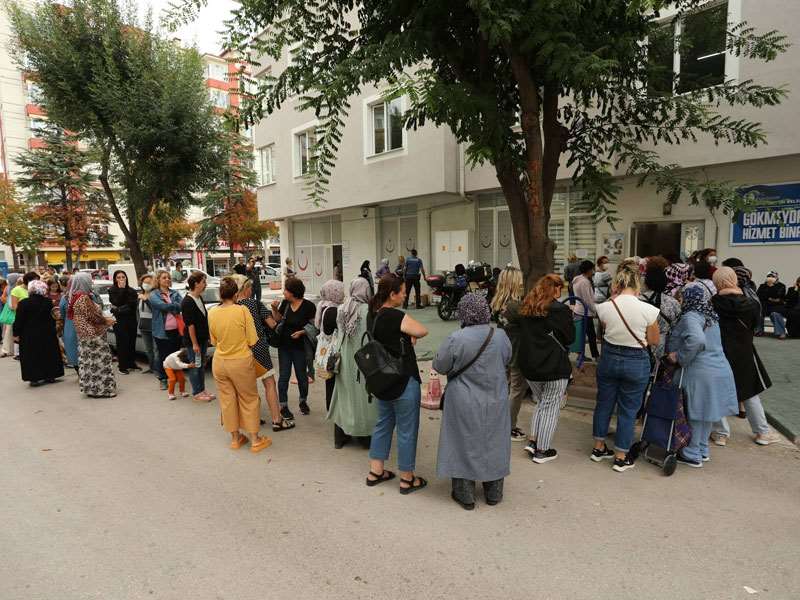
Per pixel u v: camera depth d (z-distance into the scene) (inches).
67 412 254.8
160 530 136.8
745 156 345.7
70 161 1083.3
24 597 109.2
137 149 425.1
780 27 322.3
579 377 253.6
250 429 193.6
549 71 177.9
